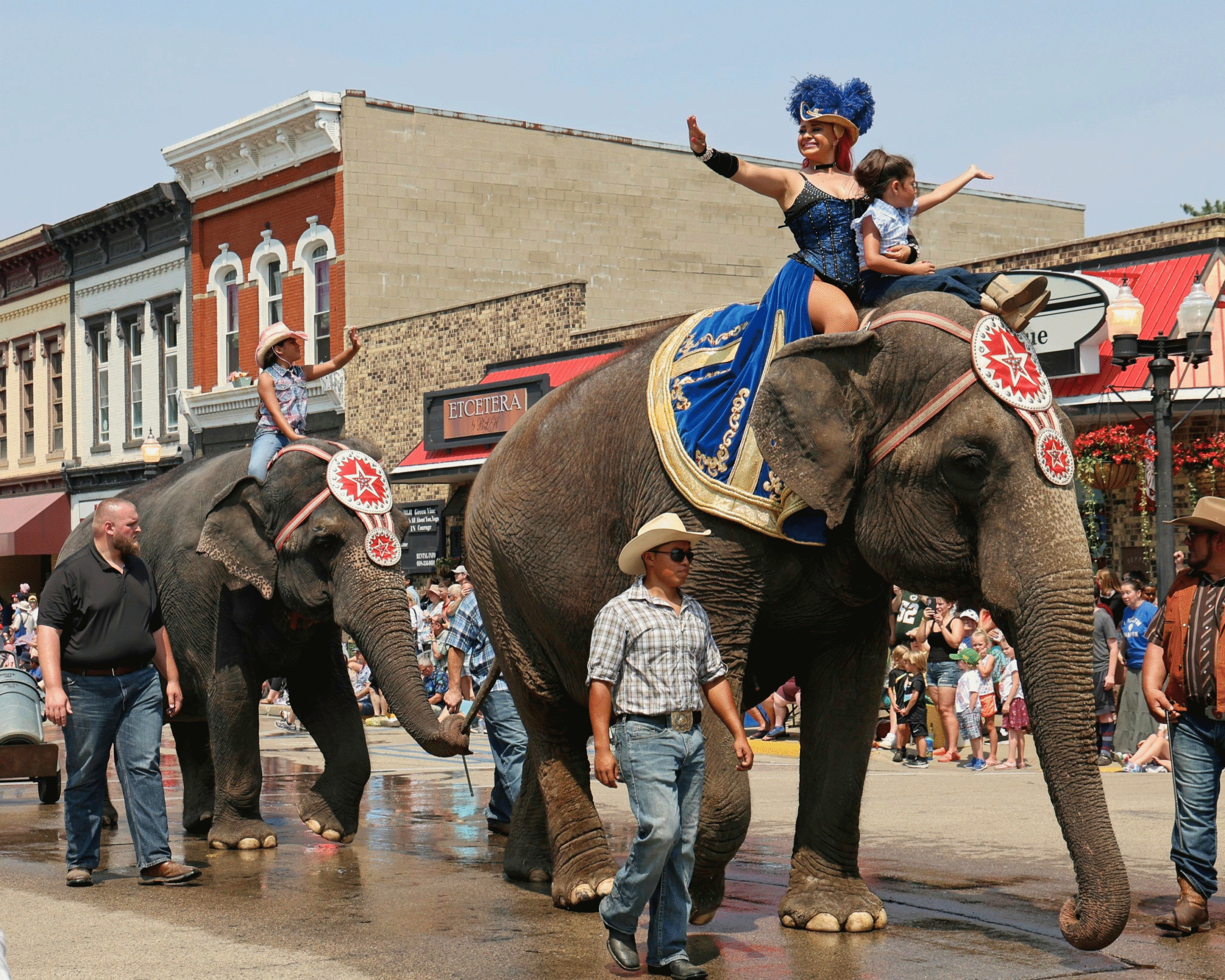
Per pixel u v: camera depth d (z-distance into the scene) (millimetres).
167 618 8883
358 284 29672
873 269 5637
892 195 5691
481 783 12773
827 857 6059
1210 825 5914
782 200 5922
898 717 14930
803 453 5363
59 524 38594
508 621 6941
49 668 7156
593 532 6316
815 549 5688
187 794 9461
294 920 6305
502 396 25359
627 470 6133
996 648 14289
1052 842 8500
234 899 6859
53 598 7242
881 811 10016
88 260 37844
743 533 5664
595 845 6613
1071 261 18797
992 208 36781
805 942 5719
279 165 31047
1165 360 13969
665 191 33000
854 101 5992
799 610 5797
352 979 5195
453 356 27531
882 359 5406
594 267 32156
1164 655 6230
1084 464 15805
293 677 8969
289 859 8156
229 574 8438
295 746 17625
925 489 5270
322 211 30203
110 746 7398
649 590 5285
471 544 7215
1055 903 6527
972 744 14062
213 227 33125
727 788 5605
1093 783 4824
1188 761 5996
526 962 5438
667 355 6148
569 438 6527
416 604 19719
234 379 28719
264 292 31797
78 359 38250
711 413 5820
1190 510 16938
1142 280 17609
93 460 37688
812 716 6137
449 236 30547
